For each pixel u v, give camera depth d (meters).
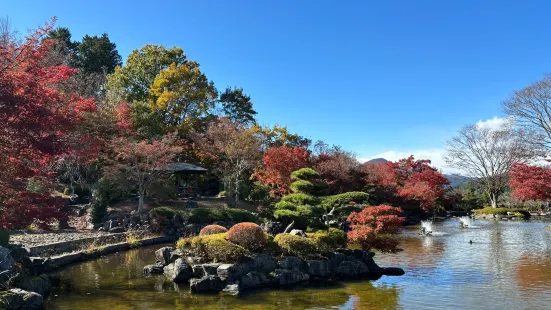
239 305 9.31
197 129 38.25
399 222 13.48
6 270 8.55
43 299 9.45
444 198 45.56
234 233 12.39
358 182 34.91
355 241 13.79
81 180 27.77
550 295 10.14
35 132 8.99
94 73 39.28
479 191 54.28
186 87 38.47
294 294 10.40
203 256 12.13
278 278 11.36
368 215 13.86
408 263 14.97
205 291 10.57
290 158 25.70
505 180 45.53
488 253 17.16
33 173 10.35
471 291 10.63
